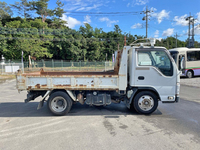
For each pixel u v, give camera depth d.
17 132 3.84
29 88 4.93
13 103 6.81
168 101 4.94
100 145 3.20
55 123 4.41
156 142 3.32
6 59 33.91
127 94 5.02
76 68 32.72
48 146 3.17
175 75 4.89
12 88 11.35
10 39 31.77
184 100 7.23
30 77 4.91
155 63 4.92
